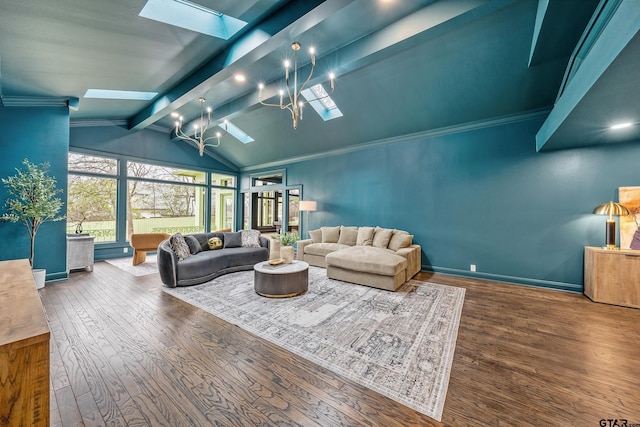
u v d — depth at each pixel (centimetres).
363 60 318
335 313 289
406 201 511
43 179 366
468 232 445
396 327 255
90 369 187
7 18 215
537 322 266
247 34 280
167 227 720
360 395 163
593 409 151
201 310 297
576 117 259
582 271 359
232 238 515
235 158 803
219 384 172
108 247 595
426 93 404
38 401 76
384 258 391
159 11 239
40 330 79
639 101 222
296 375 182
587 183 356
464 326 257
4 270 151
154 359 200
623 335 238
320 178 646
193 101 507
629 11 148
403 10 270
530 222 394
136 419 144
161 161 682
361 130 525
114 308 302
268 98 445
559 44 275
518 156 402
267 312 291
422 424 141
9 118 365
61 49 271
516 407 153
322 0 216
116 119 595
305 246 559
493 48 317
